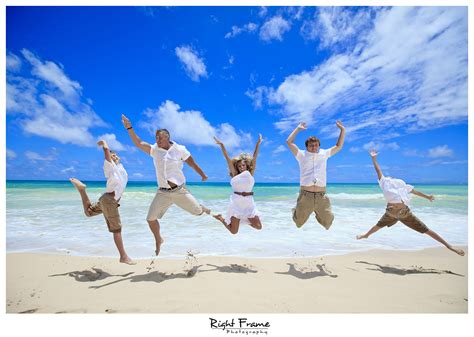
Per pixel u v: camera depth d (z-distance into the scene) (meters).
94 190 19.12
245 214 4.80
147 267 4.75
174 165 4.80
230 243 6.28
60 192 17.14
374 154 5.36
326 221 5.04
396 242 6.51
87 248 5.81
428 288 4.00
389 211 5.10
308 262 5.04
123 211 10.41
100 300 3.60
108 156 4.73
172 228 7.69
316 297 3.70
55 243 6.14
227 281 4.17
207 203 12.63
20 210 10.15
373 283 4.15
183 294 3.76
